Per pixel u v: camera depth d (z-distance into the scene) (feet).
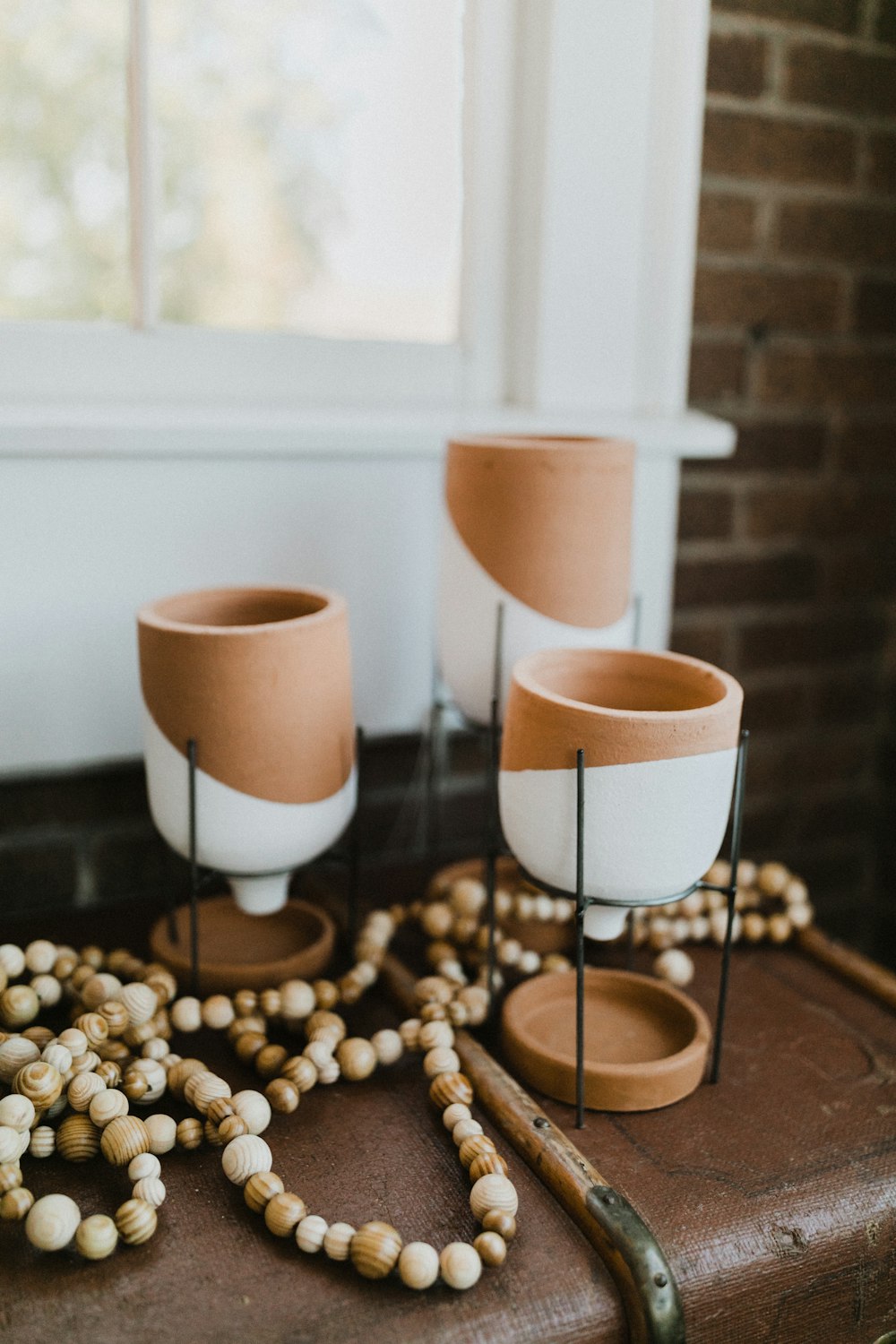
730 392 3.66
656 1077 2.09
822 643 4.06
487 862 2.96
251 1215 1.82
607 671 2.33
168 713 2.21
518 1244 1.76
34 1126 1.93
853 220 3.72
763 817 4.09
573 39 3.07
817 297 3.73
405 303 3.69
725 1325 1.79
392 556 3.22
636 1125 2.07
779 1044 2.39
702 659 3.83
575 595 2.51
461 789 3.50
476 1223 1.79
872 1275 1.93
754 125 3.47
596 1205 1.77
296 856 2.35
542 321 3.26
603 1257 1.73
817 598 4.00
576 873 2.02
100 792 3.03
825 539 3.97
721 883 2.89
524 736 2.07
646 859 2.00
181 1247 1.75
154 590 2.96
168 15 3.41
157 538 2.93
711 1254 1.77
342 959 2.63
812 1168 1.96
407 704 3.34
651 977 2.64
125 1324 1.59
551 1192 1.88
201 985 2.42
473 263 3.31
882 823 4.26
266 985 2.43
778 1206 1.87
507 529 2.48
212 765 2.21
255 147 3.82
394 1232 1.69
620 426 3.21
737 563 3.81
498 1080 2.12
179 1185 1.90
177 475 2.92
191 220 3.98
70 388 2.99
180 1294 1.65
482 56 3.16
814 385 3.81
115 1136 1.85
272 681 2.17
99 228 3.46
